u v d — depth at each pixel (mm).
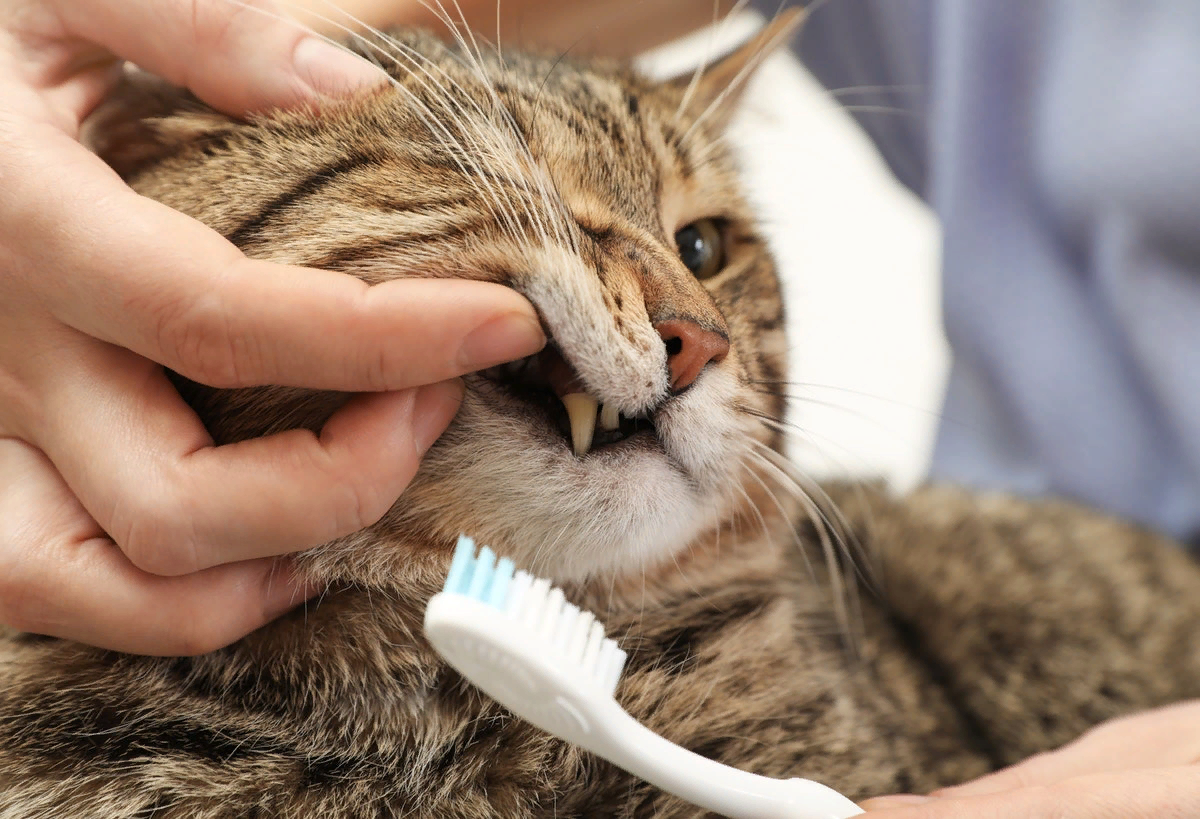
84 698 993
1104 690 1821
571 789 1075
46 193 833
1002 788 977
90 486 876
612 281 1005
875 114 2072
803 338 1727
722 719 1220
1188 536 1900
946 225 1855
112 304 821
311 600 1031
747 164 1644
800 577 1656
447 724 1058
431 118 1028
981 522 2049
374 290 799
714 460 1116
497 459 1005
